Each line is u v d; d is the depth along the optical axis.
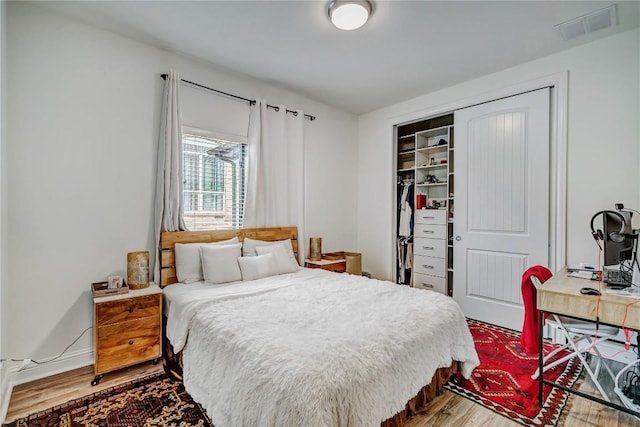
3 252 1.88
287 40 2.48
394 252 4.13
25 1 2.01
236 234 3.05
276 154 3.43
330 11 2.05
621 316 1.49
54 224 2.14
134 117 2.50
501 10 2.08
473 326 3.08
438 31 2.34
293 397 1.11
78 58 2.24
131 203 2.50
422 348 1.65
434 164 4.13
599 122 2.47
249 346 1.43
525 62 2.85
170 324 2.12
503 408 1.75
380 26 2.28
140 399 1.81
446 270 3.81
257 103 3.17
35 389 1.92
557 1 1.98
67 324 2.19
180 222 2.71
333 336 1.50
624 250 1.84
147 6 2.06
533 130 2.84
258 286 2.46
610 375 2.00
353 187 4.46
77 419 1.64
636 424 1.61
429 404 1.78
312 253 3.67
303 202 3.65
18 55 2.01
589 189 2.52
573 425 1.61
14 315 1.99
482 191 3.20
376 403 1.31
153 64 2.60
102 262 2.35
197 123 2.87
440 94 3.54
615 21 2.20
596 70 2.47
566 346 2.07
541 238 2.79
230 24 2.27
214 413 1.45
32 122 2.06
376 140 4.28
